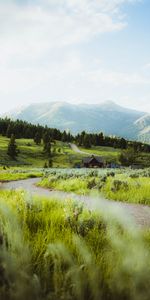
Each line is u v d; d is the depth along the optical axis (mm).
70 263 2967
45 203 6398
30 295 2596
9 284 2639
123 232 3828
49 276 2914
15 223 3771
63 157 179375
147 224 7961
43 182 29062
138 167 159500
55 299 2609
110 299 2744
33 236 4000
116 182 17203
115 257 3197
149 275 2760
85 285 2764
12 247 3121
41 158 170375
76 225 4633
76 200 5703
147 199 13828
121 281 2742
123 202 13852
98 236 4121
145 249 3254
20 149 178125
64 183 22953
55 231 4270
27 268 2881
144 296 2646
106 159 190375
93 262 3031
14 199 6156
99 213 4938
